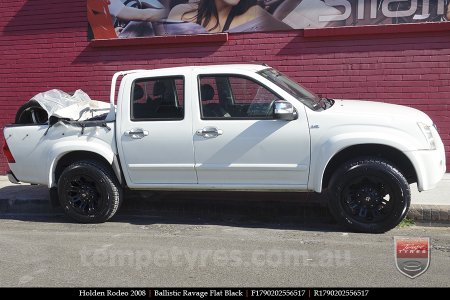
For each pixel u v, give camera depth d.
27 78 9.77
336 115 5.77
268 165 5.96
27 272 5.03
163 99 6.29
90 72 9.48
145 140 6.27
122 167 6.46
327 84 8.51
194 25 8.95
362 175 5.77
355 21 8.26
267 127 5.92
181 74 6.22
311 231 6.23
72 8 9.44
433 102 8.15
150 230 6.45
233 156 6.03
